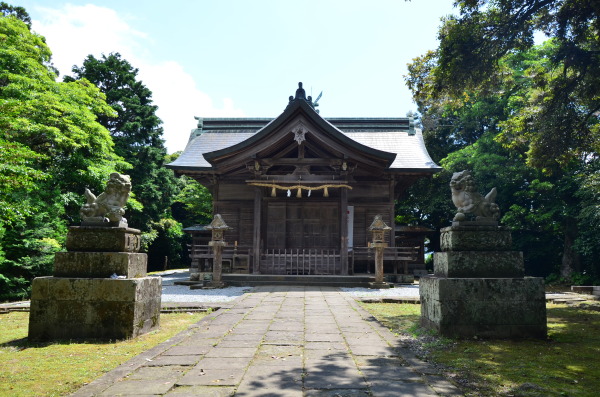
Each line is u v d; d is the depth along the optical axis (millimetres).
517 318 6469
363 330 6992
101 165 17844
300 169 18922
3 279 14156
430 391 3898
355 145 18359
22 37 16484
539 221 22047
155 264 36562
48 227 16359
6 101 12602
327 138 18484
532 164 13023
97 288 6355
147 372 4469
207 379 4219
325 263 18719
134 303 6344
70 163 16781
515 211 22938
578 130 12086
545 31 10812
